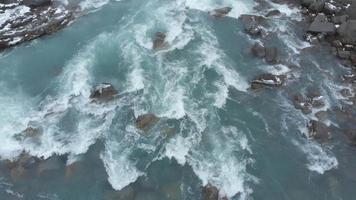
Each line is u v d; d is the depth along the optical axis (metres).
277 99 22.66
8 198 18.47
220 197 18.28
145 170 19.34
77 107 22.09
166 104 21.97
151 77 23.39
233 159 19.77
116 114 21.62
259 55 24.84
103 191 18.61
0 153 20.12
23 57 24.98
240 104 22.25
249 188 18.80
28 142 20.58
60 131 21.05
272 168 19.62
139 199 18.27
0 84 23.41
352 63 24.80
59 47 25.48
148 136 20.62
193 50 25.06
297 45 25.89
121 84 23.08
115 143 20.44
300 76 23.95
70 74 23.78
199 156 19.81
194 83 23.11
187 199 18.27
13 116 21.75
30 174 19.36
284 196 18.67
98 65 24.23
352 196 18.84
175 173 19.20
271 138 20.83
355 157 20.34
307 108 22.22
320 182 19.31
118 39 25.72
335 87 23.45
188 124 21.08
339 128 21.52
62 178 19.19
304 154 20.33
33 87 23.27
